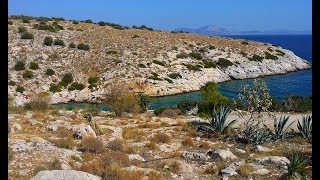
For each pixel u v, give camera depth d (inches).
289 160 552.7
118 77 2368.4
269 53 3417.8
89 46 2859.3
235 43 3634.4
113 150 629.9
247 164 533.0
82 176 385.4
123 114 1133.1
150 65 2608.3
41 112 1013.2
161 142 721.6
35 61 2423.7
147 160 574.6
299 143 745.0
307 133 772.0
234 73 2923.2
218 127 813.9
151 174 476.7
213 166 543.5
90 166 479.2
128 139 748.0
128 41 3186.5
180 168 523.5
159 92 2306.8
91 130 743.1
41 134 722.8
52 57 2534.5
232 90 2377.0
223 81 2780.5
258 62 3176.7
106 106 1950.1
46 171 388.5
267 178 485.4
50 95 2086.6
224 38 3951.8
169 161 563.5
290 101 1220.5
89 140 620.4
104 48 2861.7
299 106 1192.2
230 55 3176.7
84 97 2122.3
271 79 2832.2
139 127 889.5
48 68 2354.8
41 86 2149.4
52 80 2236.7
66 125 805.2
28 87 2112.5
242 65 3036.4
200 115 991.0
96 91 2165.4
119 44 3024.1
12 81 2111.2
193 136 794.8
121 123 941.8
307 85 2449.6
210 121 858.1
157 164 555.5
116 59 2630.4
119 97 1182.3
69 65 2476.6
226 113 837.8
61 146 613.9
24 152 540.1
